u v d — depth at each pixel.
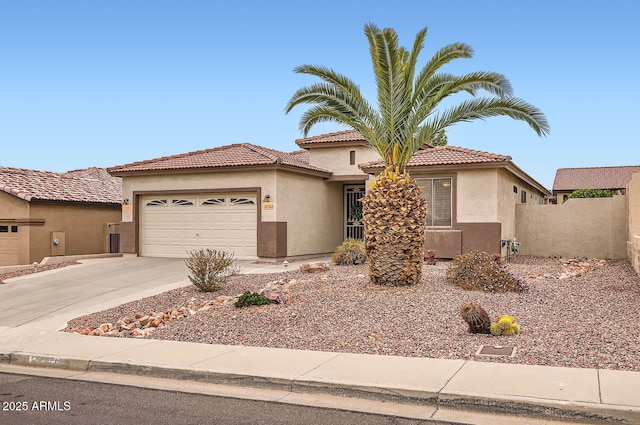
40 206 22.27
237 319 10.66
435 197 20.36
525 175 23.77
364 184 24.77
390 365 7.57
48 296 14.53
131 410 6.27
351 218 25.03
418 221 13.38
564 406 5.86
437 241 20.05
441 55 12.98
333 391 6.84
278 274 16.66
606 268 18.03
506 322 8.95
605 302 11.35
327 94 13.61
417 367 7.43
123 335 10.20
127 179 23.03
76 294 14.72
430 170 20.12
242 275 16.59
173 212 22.33
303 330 9.76
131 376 7.89
